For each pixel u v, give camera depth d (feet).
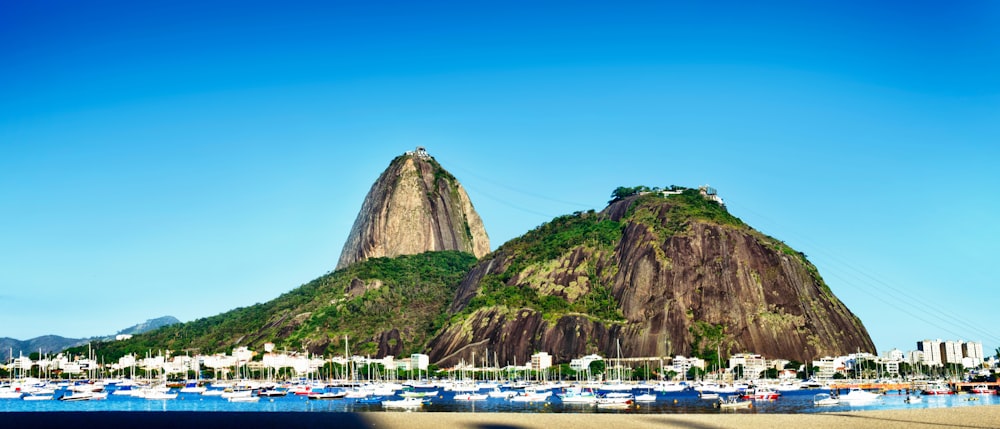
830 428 509.35
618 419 556.51
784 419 556.10
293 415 590.96
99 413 636.89
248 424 539.70
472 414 589.73
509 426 522.47
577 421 545.44
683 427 517.14
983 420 541.75
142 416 603.67
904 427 513.45
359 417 569.23
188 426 536.42
